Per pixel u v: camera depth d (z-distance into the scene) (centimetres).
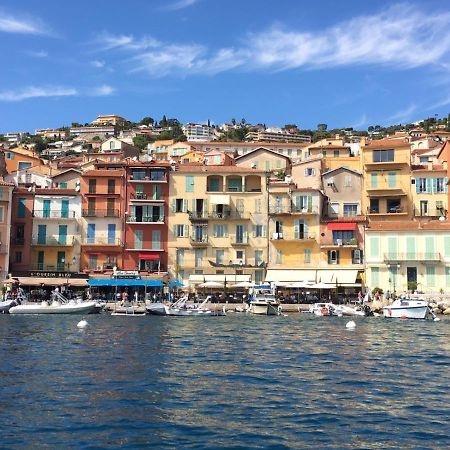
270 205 9969
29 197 9844
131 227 9938
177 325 6212
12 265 9650
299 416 2341
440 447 1978
